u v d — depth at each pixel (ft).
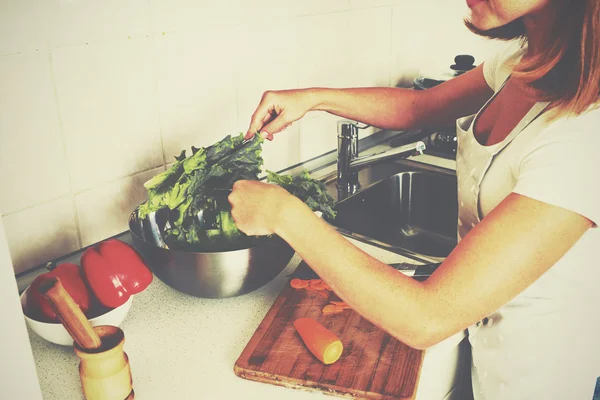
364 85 5.93
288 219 2.60
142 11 3.77
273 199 2.65
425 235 5.42
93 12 3.51
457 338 3.37
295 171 5.32
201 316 3.35
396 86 6.43
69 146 3.61
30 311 3.02
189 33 4.09
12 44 3.20
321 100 3.93
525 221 2.34
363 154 5.78
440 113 3.99
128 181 4.01
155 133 4.08
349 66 5.65
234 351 3.05
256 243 3.48
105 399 2.57
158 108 4.05
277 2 4.68
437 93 3.98
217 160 3.50
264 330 3.14
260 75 4.74
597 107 2.33
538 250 2.33
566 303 2.99
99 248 3.20
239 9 4.39
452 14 6.86
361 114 4.04
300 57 5.06
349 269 2.49
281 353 2.95
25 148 3.40
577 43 2.31
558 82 2.50
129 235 4.08
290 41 4.91
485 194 3.02
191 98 4.25
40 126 3.43
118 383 2.57
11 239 3.46
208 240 3.44
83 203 3.78
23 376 2.14
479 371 3.36
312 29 5.09
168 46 3.99
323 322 3.21
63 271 3.11
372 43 5.85
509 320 3.12
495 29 3.14
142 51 3.84
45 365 2.96
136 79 3.85
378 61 6.02
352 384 2.73
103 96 3.70
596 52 2.22
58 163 3.58
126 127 3.89
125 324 3.26
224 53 4.39
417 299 2.39
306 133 5.42
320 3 5.08
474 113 3.96
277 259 3.34
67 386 2.81
